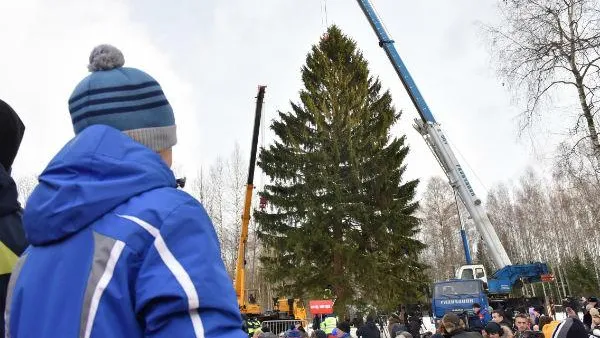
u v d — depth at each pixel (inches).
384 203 1023.0
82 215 45.2
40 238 47.0
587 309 408.2
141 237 44.4
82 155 47.6
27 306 45.9
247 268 1542.8
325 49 1188.5
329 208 987.3
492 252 805.9
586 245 1670.8
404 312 847.7
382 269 955.3
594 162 371.2
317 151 1026.1
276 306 886.4
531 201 1998.0
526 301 792.9
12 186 70.3
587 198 490.9
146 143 55.4
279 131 1091.9
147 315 42.2
